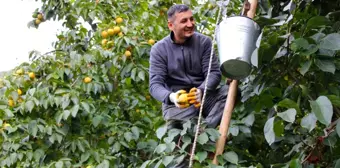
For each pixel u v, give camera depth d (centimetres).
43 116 383
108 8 430
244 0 261
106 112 404
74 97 371
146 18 432
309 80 262
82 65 395
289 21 261
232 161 240
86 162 380
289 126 252
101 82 401
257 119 313
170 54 264
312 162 243
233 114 308
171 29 263
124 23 412
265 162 303
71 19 460
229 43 233
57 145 390
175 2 454
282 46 247
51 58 395
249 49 235
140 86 427
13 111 383
